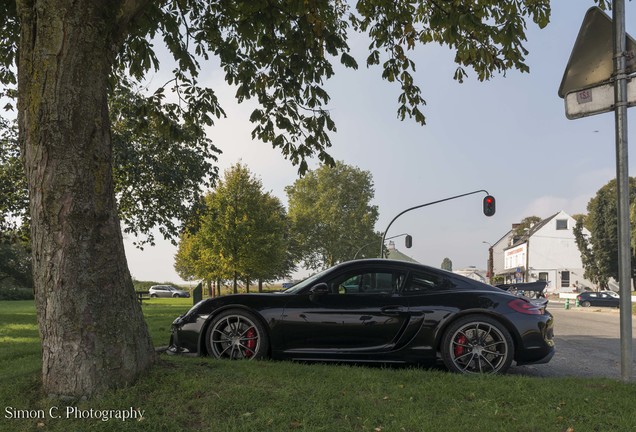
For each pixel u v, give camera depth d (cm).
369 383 423
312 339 538
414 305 536
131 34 686
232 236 2961
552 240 5944
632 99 430
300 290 567
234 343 548
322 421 333
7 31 686
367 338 535
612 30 438
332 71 745
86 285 364
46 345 362
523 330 518
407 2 753
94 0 381
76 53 371
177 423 325
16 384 387
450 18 570
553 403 379
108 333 369
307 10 620
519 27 597
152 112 798
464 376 464
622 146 432
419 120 822
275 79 755
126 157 1441
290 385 402
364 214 6762
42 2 369
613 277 4778
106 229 381
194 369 425
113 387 364
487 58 659
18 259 5703
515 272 6512
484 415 351
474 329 523
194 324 556
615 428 331
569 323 1567
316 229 6725
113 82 739
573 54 457
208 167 1709
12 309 2305
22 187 1543
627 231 436
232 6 684
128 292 394
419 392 401
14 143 1530
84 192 369
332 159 772
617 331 1283
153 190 1681
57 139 363
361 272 568
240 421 330
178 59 743
